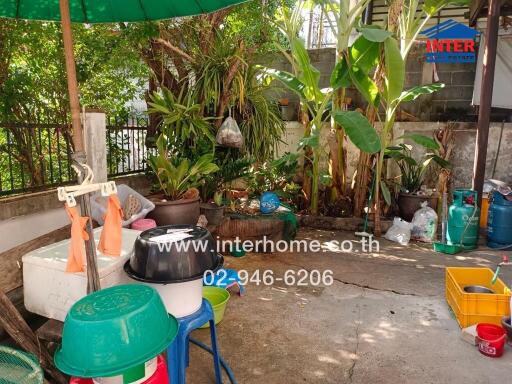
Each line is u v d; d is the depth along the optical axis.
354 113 4.64
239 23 4.88
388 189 5.49
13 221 2.67
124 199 3.20
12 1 2.04
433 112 6.32
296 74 5.44
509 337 2.41
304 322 2.74
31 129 3.42
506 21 5.26
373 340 2.51
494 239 4.53
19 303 2.11
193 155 4.19
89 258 1.53
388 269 3.83
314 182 5.50
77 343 1.26
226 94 4.56
